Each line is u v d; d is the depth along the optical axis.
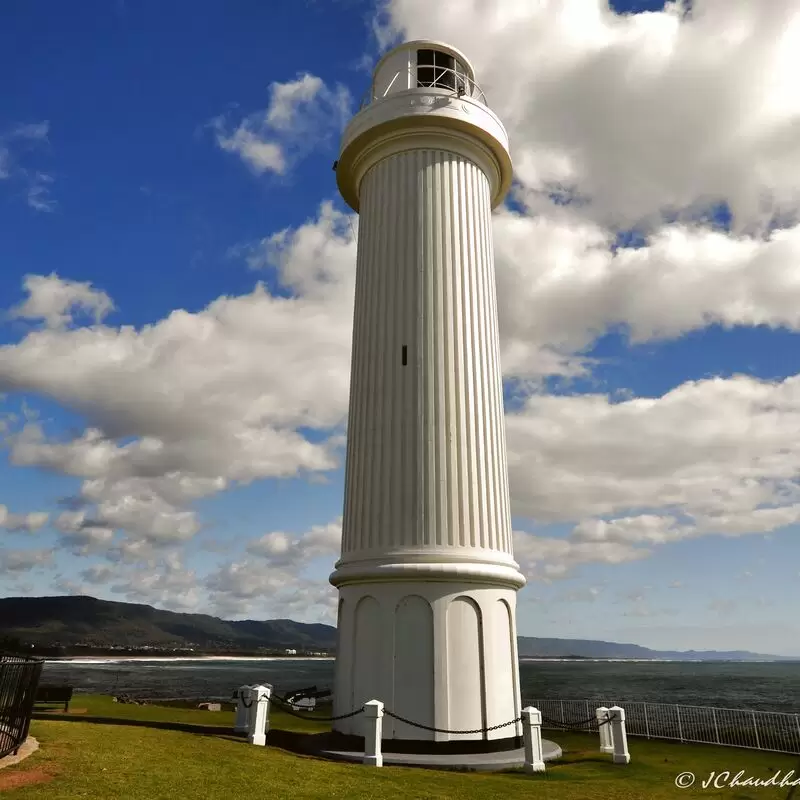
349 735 15.88
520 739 16.42
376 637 16.44
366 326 19.48
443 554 16.52
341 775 11.86
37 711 21.44
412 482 17.23
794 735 17.80
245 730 16.73
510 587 17.55
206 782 10.18
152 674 106.62
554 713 25.14
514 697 16.67
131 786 9.47
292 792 10.12
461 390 18.19
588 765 14.84
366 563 16.94
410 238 19.42
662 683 97.56
